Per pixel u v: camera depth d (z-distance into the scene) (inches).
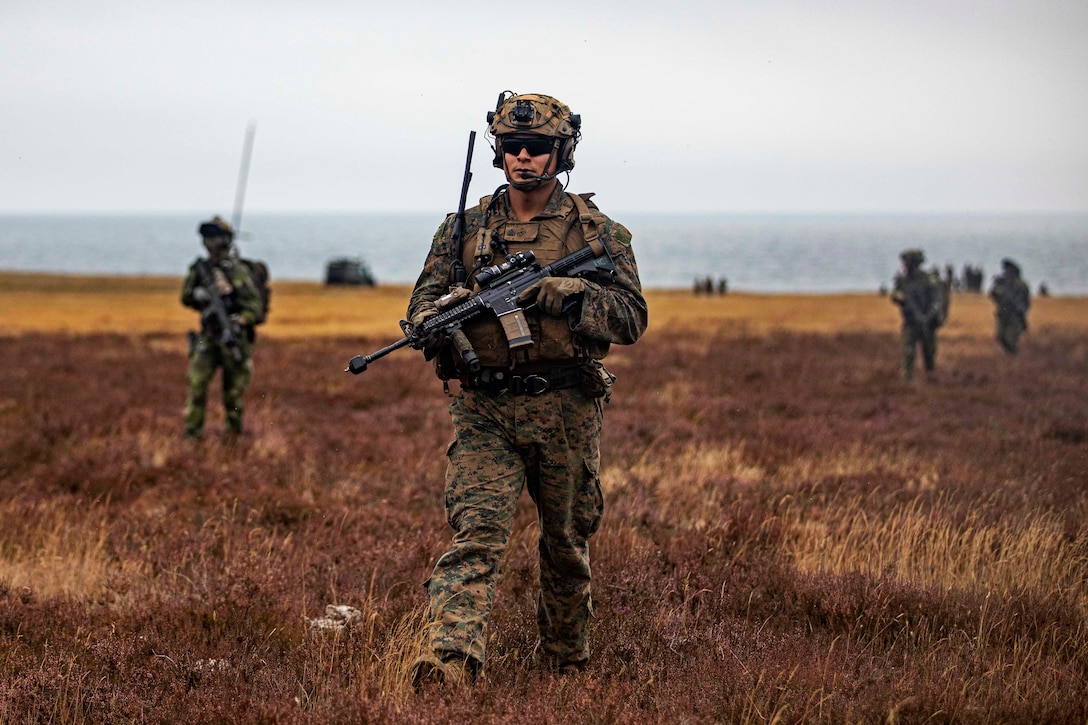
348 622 588.7
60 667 506.6
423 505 944.3
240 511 916.0
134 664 521.3
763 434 1360.7
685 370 2265.0
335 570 692.7
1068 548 728.3
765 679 467.5
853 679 475.2
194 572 681.6
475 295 491.8
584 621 519.5
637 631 569.0
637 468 1095.0
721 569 693.3
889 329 3636.8
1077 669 516.1
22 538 803.4
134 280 7485.2
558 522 500.4
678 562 706.8
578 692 447.5
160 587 666.8
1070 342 3075.8
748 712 437.4
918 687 463.8
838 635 581.6
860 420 1563.7
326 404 1722.4
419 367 2336.4
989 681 478.9
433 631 446.6
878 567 702.5
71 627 592.1
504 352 485.4
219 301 1280.8
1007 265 2667.3
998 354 2709.2
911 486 991.0
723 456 1184.2
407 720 402.3
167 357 2536.9
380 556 722.2
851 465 1147.3
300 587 661.9
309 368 2309.3
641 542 780.0
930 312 2078.0
